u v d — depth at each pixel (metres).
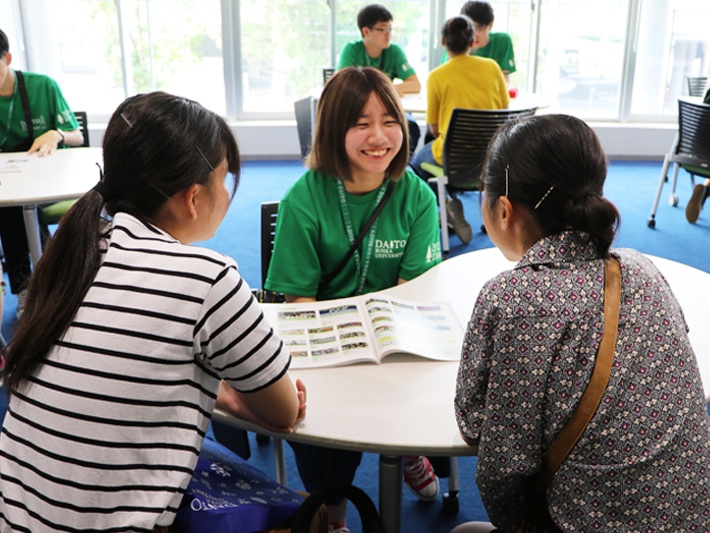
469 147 3.83
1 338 2.66
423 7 6.36
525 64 6.63
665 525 1.10
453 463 2.09
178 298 1.05
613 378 1.07
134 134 1.09
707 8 6.40
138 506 1.04
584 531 1.12
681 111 4.25
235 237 4.41
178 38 6.21
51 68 6.09
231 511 1.18
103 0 6.00
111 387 1.03
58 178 2.98
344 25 6.35
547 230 1.15
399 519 1.43
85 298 1.06
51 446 1.05
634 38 6.45
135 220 1.11
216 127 1.17
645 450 1.08
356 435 1.25
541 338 1.08
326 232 1.82
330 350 1.50
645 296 1.12
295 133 6.38
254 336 1.10
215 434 1.85
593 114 6.75
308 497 1.24
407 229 1.87
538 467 1.14
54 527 1.05
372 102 1.69
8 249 3.35
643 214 4.94
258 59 6.37
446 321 1.65
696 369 1.14
